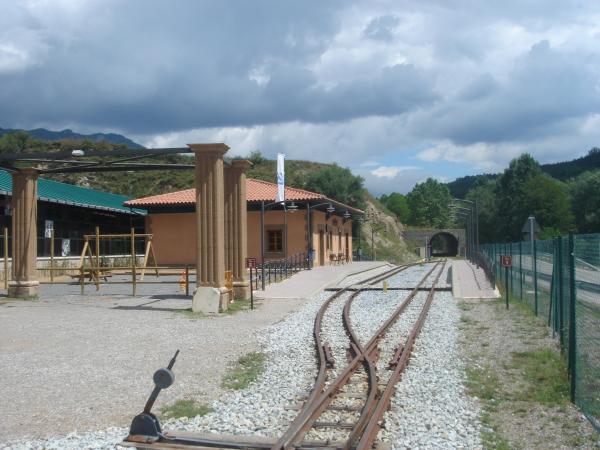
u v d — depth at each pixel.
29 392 9.20
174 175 74.50
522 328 14.72
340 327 15.48
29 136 85.44
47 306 19.91
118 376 10.23
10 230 30.53
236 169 21.81
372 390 8.41
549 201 91.38
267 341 13.50
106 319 16.95
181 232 43.28
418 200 151.50
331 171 73.81
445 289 25.61
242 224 21.88
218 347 12.86
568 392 8.77
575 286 9.09
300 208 41.38
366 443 6.31
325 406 7.98
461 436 6.95
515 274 22.64
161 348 12.74
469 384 9.34
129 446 6.66
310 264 39.81
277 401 8.48
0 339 13.76
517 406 8.20
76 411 8.23
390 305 20.27
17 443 6.93
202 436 6.82
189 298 22.23
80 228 39.38
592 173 96.44
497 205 101.00
